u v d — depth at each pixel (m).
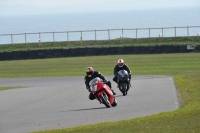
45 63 148.88
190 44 160.50
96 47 165.00
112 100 57.97
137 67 124.81
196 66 120.44
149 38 180.50
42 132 42.09
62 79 105.50
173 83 81.38
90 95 59.28
